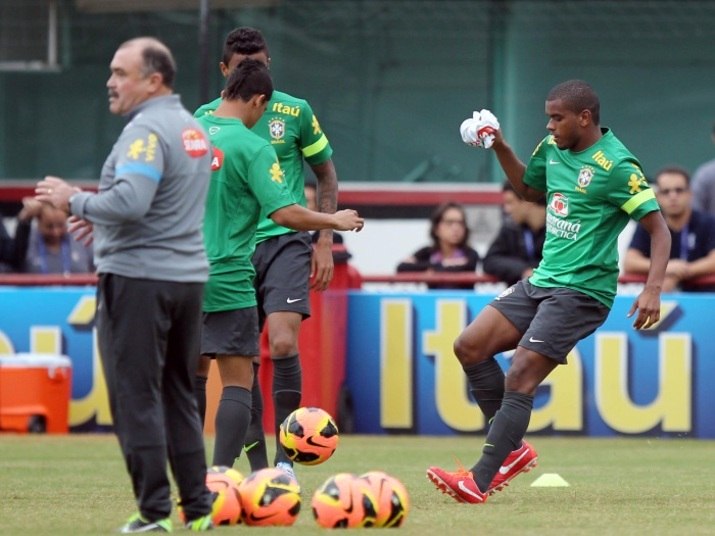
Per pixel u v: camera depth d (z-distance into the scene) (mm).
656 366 42562
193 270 19031
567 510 23469
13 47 57719
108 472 30734
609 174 24688
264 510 20422
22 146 59312
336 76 57938
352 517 20047
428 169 57938
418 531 19984
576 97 24828
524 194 26641
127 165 18359
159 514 19219
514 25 57469
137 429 18922
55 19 57812
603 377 42594
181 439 19609
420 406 43094
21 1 57625
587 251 25000
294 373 26562
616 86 57375
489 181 57750
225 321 23969
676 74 57156
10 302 43656
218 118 24219
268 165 23672
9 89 59219
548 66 57469
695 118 57188
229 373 24125
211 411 40062
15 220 59031
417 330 43188
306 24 57812
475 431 42875
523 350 24844
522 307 25734
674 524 21531
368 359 43344
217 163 23797
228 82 24547
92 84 58938
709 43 56875
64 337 43625
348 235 57906
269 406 41000
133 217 18297
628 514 22938
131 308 18797
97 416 43344
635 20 57031
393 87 58000
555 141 25125
